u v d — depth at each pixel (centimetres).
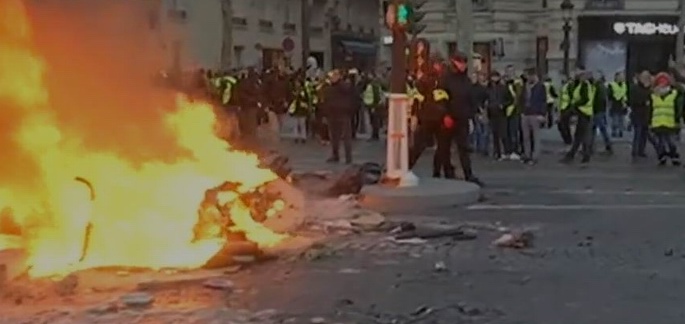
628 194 1683
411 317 841
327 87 2253
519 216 1423
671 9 4875
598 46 4953
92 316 821
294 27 5675
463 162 1725
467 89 1717
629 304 897
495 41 4978
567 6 4688
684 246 1188
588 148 2291
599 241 1220
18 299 874
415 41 2233
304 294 920
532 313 859
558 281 991
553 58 4884
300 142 2894
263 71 3600
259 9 5075
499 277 1007
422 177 1756
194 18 4075
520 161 2288
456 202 1520
